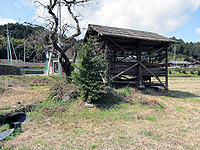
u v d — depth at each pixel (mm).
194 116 7109
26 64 42594
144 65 11258
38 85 12805
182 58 85500
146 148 3951
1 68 16484
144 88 11289
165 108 8195
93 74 7422
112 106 7605
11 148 3896
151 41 11281
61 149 3887
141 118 6621
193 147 4129
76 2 9203
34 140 4398
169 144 4250
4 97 8516
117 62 10742
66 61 9562
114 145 4109
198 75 40750
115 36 9445
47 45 10773
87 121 6027
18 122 5547
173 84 20344
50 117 6289
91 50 7461
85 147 4004
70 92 8062
